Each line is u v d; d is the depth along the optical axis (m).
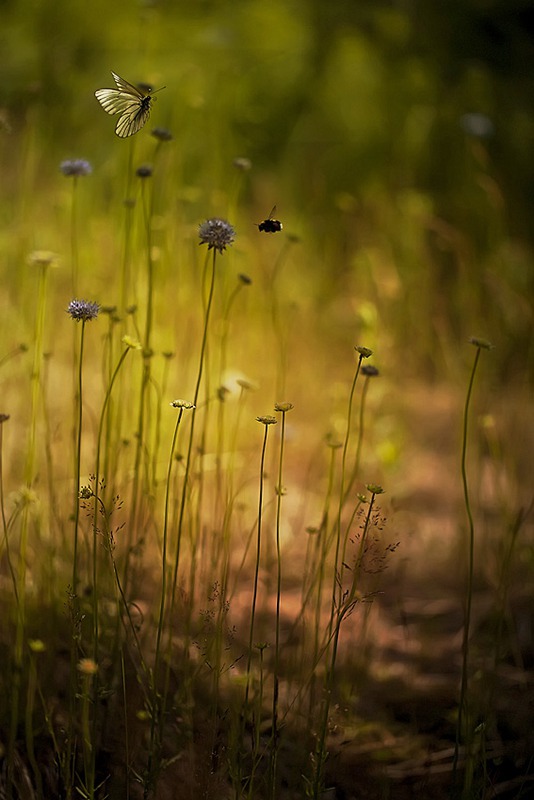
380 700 2.03
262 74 3.71
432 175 3.62
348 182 3.54
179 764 1.90
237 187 2.16
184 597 1.96
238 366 2.46
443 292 3.05
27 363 2.27
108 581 1.99
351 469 2.34
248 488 2.27
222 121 3.21
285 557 2.20
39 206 2.58
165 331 2.31
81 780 1.86
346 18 4.12
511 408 2.54
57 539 2.06
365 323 2.41
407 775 1.95
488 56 4.33
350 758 1.95
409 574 2.23
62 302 2.44
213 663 1.96
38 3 3.55
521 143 3.81
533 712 2.02
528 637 2.12
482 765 1.93
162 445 2.22
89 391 2.38
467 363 2.51
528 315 2.75
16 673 1.89
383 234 3.10
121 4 3.59
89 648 1.91
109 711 1.92
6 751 1.90
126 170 2.49
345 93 3.73
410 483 2.39
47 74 3.24
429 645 2.11
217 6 3.94
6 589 2.00
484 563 2.23
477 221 3.36
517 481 2.33
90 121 3.20
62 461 2.21
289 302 2.62
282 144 3.64
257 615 2.10
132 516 1.96
